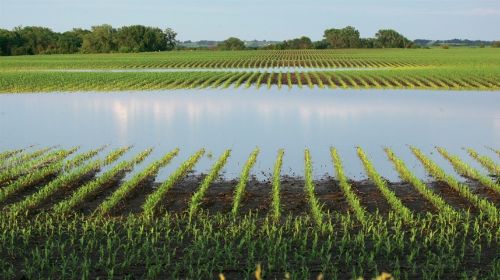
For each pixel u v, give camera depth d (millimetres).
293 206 16469
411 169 21203
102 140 27281
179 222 15125
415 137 27703
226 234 13977
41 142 26969
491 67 75438
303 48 195250
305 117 33531
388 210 16094
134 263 12469
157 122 32094
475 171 20094
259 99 41969
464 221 15141
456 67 77688
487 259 12688
